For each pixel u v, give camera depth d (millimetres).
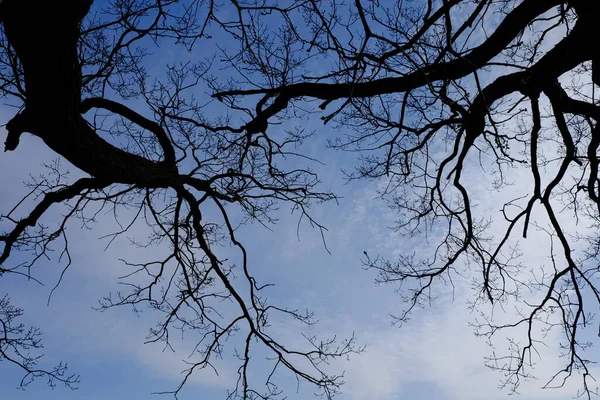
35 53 4125
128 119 6855
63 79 4344
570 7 7199
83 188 6332
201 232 7371
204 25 5852
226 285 7508
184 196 7133
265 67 6812
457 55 4863
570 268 7668
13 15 3920
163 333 7738
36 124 4762
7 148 5023
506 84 6730
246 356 7531
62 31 4051
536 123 7180
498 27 6551
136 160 5992
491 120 5418
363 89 6598
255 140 7977
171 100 7570
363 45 4539
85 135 5152
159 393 7457
